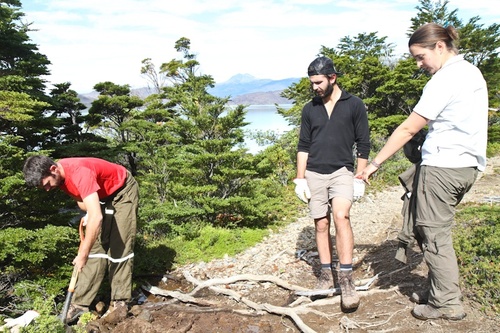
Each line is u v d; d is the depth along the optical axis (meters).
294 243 6.42
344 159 3.84
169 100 17.08
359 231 6.71
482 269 3.60
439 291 3.18
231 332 3.58
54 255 4.85
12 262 4.71
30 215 5.61
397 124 18.64
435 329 3.15
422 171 3.13
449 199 3.06
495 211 5.15
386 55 24.50
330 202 4.02
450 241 3.15
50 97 8.37
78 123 11.98
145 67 20.84
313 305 3.84
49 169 3.36
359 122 3.81
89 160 3.74
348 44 25.20
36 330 2.93
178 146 8.55
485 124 3.03
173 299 4.54
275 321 3.74
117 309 3.79
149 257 5.68
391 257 4.89
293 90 20.83
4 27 7.77
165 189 7.84
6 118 5.51
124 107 15.29
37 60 7.96
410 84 18.84
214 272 5.46
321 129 3.87
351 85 19.83
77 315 3.92
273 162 10.98
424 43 3.01
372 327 3.33
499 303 3.28
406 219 3.44
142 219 6.30
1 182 5.01
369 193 10.35
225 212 7.55
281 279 4.82
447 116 3.00
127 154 12.14
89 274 3.93
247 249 6.36
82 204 3.70
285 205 9.02
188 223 6.84
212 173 7.66
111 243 3.96
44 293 4.44
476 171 3.08
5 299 4.53
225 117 7.61
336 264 4.98
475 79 2.98
